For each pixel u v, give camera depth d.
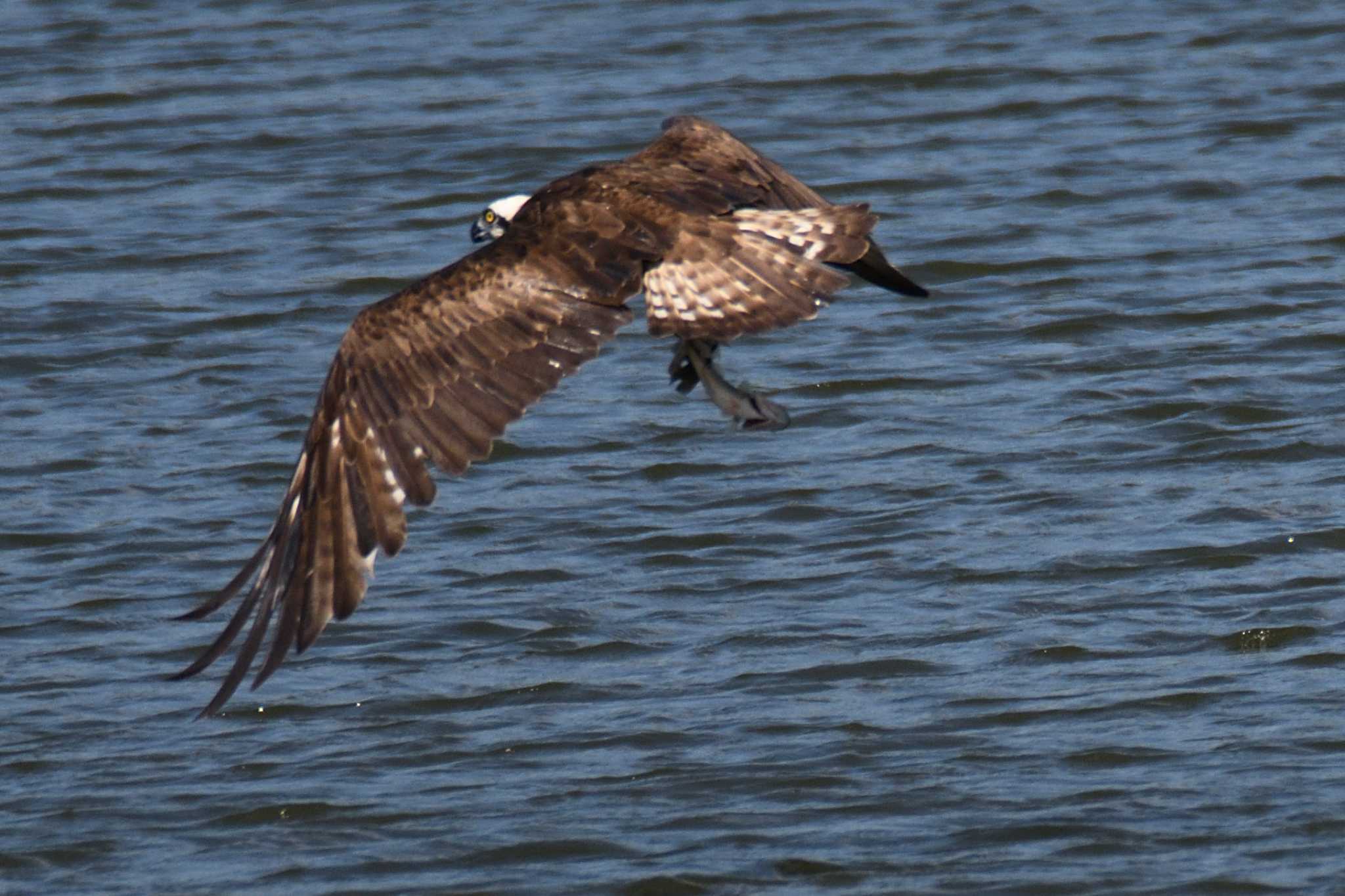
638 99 25.47
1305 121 24.44
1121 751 12.75
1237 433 17.47
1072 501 16.45
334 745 13.43
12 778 13.12
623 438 18.12
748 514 16.56
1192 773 12.47
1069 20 28.00
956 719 13.34
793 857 11.70
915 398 18.58
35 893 11.79
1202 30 27.38
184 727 13.75
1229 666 13.84
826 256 6.86
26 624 15.29
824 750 12.93
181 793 12.88
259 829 12.40
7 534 16.62
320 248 22.03
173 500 17.19
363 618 15.16
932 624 14.66
